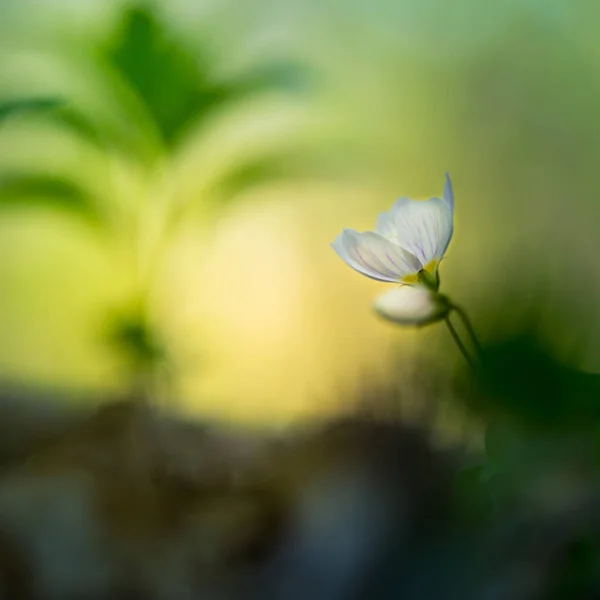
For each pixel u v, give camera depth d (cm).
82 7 63
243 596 39
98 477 42
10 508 41
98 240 52
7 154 61
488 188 83
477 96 86
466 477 37
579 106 83
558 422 34
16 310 73
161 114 49
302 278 75
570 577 35
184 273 63
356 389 42
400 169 84
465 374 35
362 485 40
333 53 86
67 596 40
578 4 82
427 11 87
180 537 41
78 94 50
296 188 78
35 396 51
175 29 52
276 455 43
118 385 54
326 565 39
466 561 36
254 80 50
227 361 62
